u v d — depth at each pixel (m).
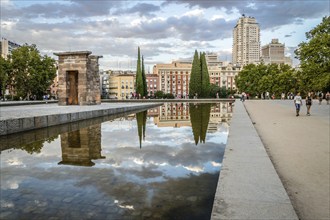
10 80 63.72
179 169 7.59
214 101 65.12
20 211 4.86
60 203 5.20
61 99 36.16
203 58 85.38
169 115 27.45
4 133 13.52
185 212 4.82
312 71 38.12
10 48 137.00
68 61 35.72
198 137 13.55
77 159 8.88
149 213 4.78
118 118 24.17
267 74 78.25
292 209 3.55
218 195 4.02
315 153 7.72
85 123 19.89
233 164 5.70
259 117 19.23
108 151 10.19
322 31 38.81
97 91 39.22
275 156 7.39
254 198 3.91
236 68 136.50
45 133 14.81
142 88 86.62
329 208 4.11
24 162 8.51
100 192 5.80
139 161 8.57
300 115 20.88
